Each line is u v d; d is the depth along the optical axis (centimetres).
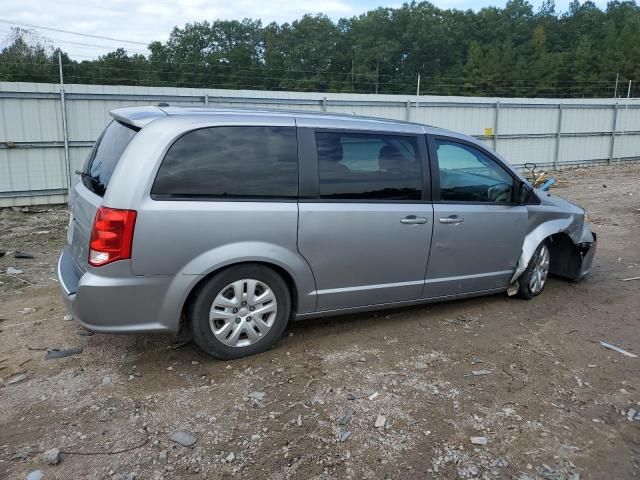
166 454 302
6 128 1226
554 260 630
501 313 529
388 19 8525
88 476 283
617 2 10731
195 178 374
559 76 7531
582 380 400
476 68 7662
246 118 398
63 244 866
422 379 391
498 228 514
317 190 415
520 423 342
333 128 429
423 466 298
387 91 5794
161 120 375
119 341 442
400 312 519
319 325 480
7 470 286
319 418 339
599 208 1251
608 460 311
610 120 2384
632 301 577
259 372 393
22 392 363
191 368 398
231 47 6619
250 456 302
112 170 373
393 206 448
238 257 384
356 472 292
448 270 491
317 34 7600
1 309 528
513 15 9775
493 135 2070
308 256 415
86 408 345
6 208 1254
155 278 365
